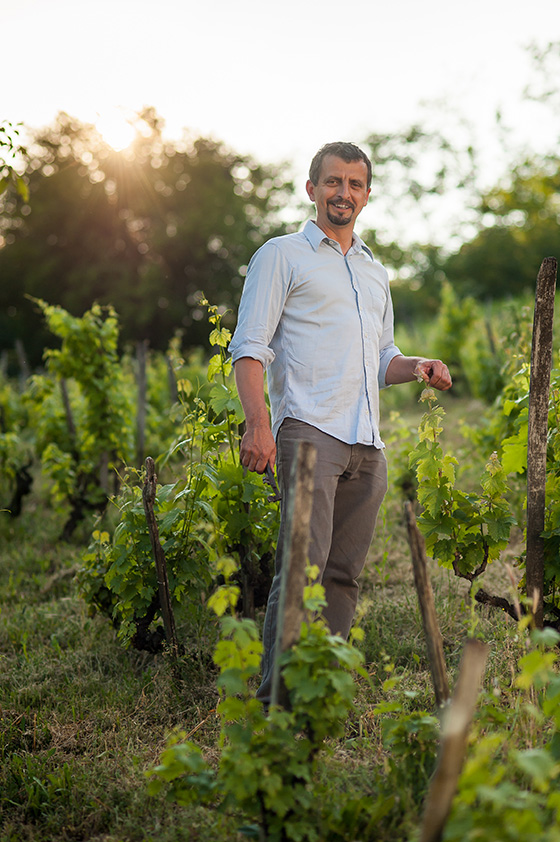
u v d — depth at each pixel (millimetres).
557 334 6238
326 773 2301
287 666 2020
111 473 6918
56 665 3680
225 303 23953
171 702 3141
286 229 26891
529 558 2920
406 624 3721
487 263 32344
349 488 2885
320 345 2750
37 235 23969
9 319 25328
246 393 2668
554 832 1511
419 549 2090
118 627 3832
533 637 2004
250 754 1896
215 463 3484
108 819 2412
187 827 2240
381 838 1979
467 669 1599
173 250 23250
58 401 7355
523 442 3217
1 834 2377
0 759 2830
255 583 3564
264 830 1963
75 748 2879
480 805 1939
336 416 2730
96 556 3834
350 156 2795
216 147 26281
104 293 23203
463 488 5867
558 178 29906
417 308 34531
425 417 3094
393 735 2207
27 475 6875
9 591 4934
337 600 2887
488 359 9266
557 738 2182
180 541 3357
